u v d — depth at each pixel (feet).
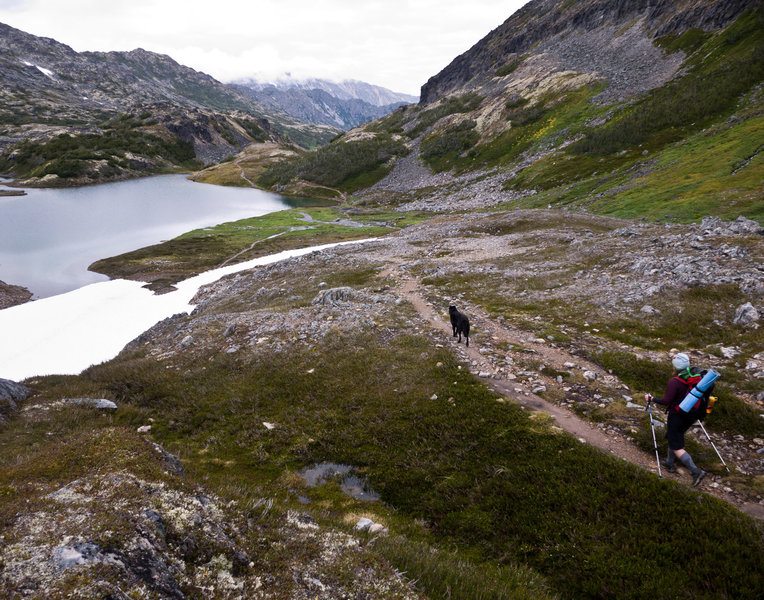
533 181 401.70
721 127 309.83
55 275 223.71
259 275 178.60
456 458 34.71
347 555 18.37
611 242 112.78
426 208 454.40
